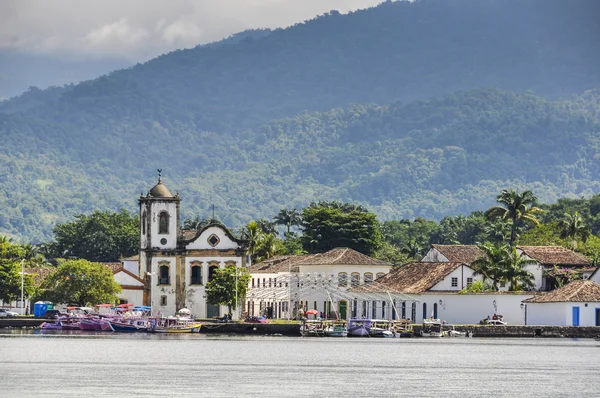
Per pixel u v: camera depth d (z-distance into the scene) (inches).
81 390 5841.5
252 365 7130.9
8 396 5610.2
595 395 5940.0
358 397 5728.3
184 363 7219.5
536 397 5841.5
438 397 5782.5
